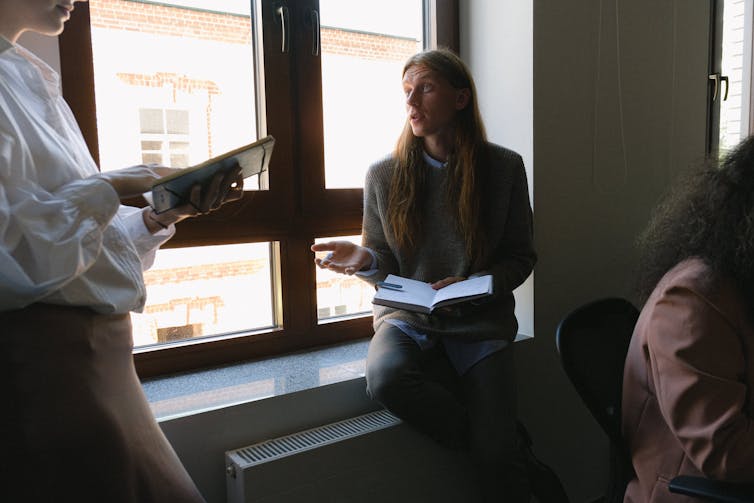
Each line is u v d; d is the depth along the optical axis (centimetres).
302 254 184
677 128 246
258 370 167
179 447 134
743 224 99
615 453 122
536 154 199
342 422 156
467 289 151
